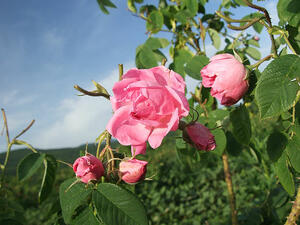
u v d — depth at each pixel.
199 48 0.41
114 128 0.17
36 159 0.23
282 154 0.19
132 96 0.16
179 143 0.30
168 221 0.92
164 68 0.17
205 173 1.14
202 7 0.44
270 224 0.32
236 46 0.40
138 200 0.17
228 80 0.19
